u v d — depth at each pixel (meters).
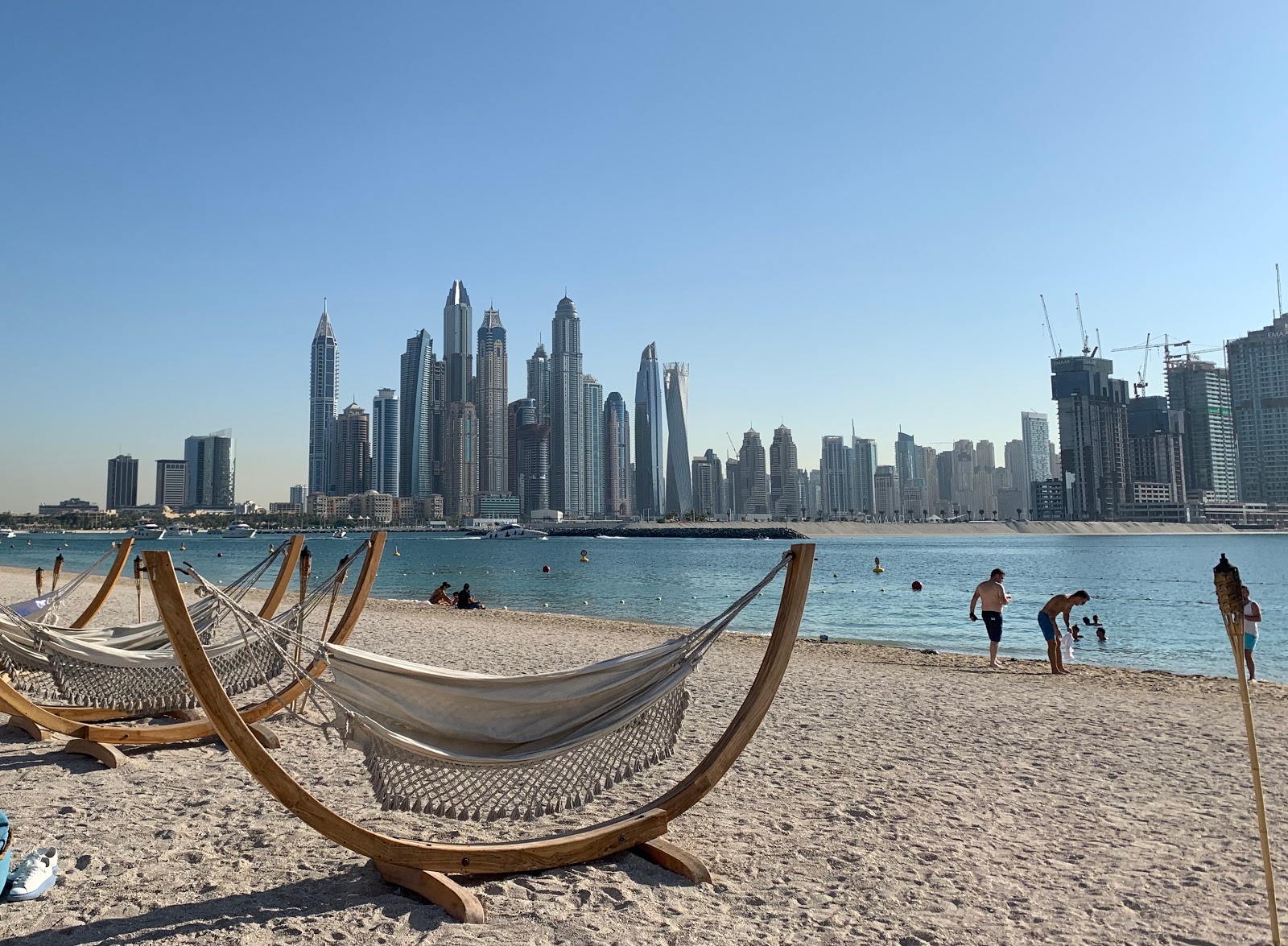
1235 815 6.21
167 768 7.14
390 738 4.20
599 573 63.78
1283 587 50.00
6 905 4.30
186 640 3.91
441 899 4.28
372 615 24.30
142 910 4.27
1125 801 6.55
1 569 57.00
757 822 5.92
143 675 7.47
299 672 4.27
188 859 5.01
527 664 14.19
